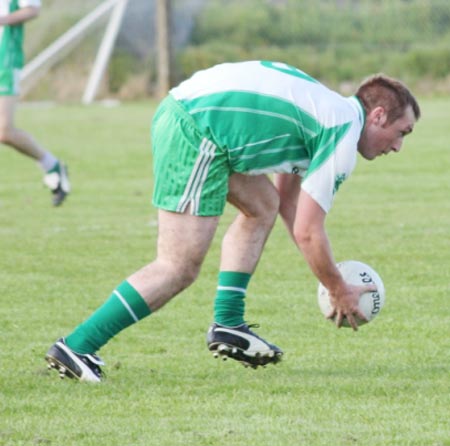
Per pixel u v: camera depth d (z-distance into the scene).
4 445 14.98
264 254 30.38
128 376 18.84
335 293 18.11
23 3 36.00
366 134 17.89
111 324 18.33
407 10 102.81
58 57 98.94
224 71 17.83
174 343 21.39
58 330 22.62
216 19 106.00
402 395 17.34
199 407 16.77
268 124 17.38
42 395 17.61
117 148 60.19
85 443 15.03
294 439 15.03
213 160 17.64
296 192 20.17
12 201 41.81
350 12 104.38
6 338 21.91
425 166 49.69
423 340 21.31
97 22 99.06
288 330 22.30
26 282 27.31
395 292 25.56
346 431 15.39
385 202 39.62
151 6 101.06
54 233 34.44
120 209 39.59
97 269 28.95
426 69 96.38
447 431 15.38
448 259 29.25
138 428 15.68
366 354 20.30
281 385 18.08
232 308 19.30
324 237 17.38
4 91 36.28
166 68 91.62
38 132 69.62
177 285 18.34
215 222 18.11
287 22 104.88
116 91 98.69
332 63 98.94
